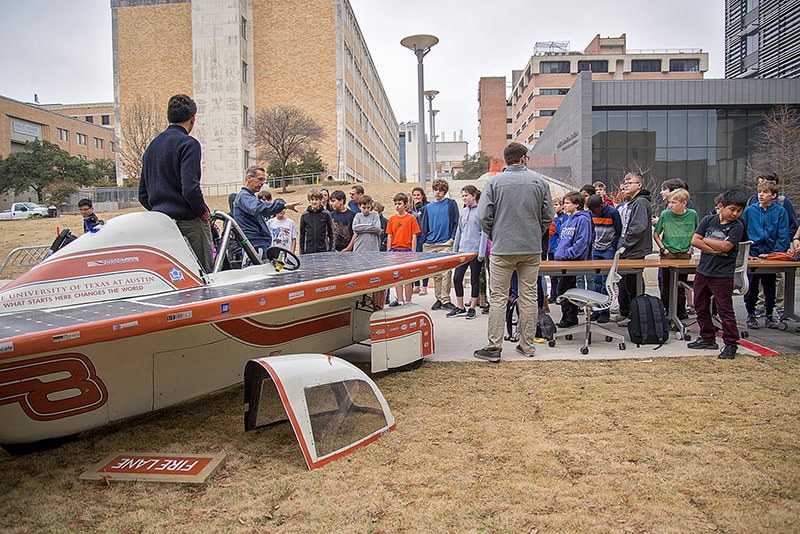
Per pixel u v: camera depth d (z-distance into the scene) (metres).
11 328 2.48
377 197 28.03
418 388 4.18
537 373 4.50
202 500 2.59
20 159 48.09
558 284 6.37
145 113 39.50
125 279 3.28
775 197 6.19
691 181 32.75
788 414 3.44
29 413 2.78
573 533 2.23
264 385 3.86
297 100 42.50
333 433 3.06
